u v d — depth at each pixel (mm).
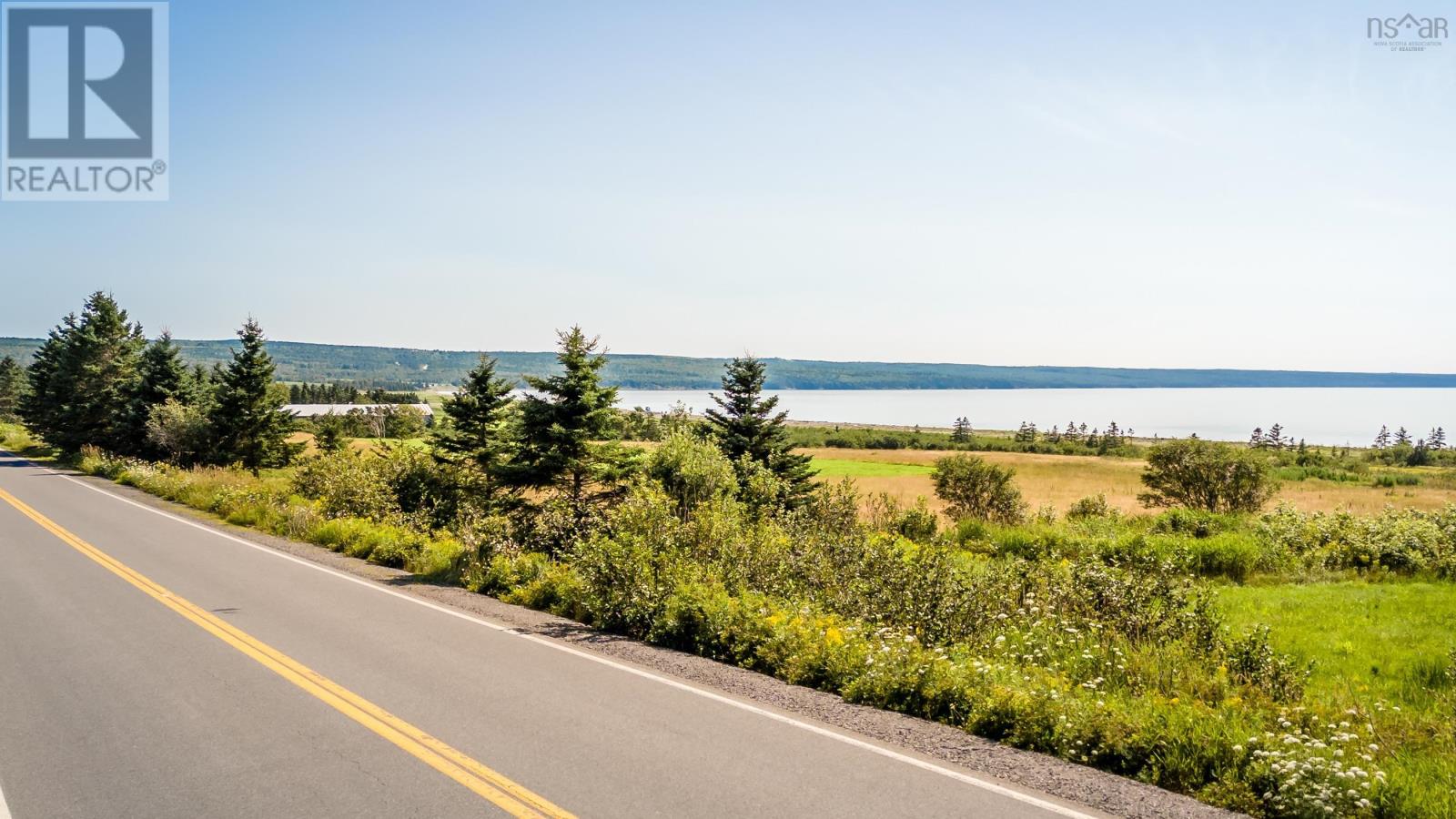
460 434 30859
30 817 5312
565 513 18234
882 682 7988
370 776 5953
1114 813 5504
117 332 48125
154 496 27750
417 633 10203
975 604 10961
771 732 6941
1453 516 21672
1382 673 10719
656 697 7848
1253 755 6102
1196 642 10391
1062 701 7301
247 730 6836
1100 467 56250
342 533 17984
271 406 40625
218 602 11836
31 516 21781
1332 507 34594
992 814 5406
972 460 30688
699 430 31469
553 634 10453
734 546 13172
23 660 8812
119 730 6832
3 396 97000
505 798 5605
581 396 21125
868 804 5559
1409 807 5555
